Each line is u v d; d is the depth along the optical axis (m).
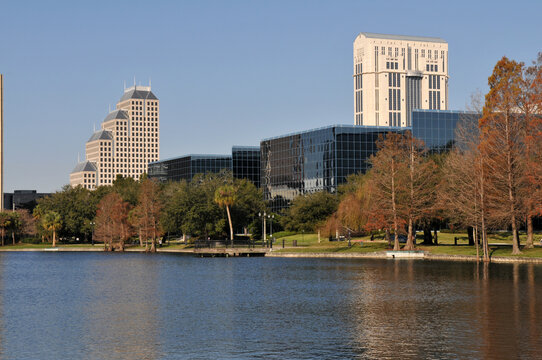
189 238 186.12
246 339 40.34
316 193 163.50
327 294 62.09
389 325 44.34
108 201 188.25
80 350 38.03
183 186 177.50
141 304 57.25
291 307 53.66
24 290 71.75
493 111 97.25
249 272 91.06
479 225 97.31
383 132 193.12
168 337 41.34
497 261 96.00
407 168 117.25
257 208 180.38
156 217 171.00
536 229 153.75
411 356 35.31
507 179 94.12
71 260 138.12
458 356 35.06
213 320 47.53
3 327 45.75
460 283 67.50
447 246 120.06
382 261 106.81
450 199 100.50
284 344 38.75
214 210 162.38
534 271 78.50
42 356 36.69
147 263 120.69
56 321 48.16
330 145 193.12
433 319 46.12
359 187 133.88
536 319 45.25
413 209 113.81
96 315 50.91
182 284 75.06
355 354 36.00
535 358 34.44
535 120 93.69
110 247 187.75
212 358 35.62
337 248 130.38
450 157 113.81
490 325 43.34
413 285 67.31
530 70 95.56
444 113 187.88
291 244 155.25
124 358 36.00
